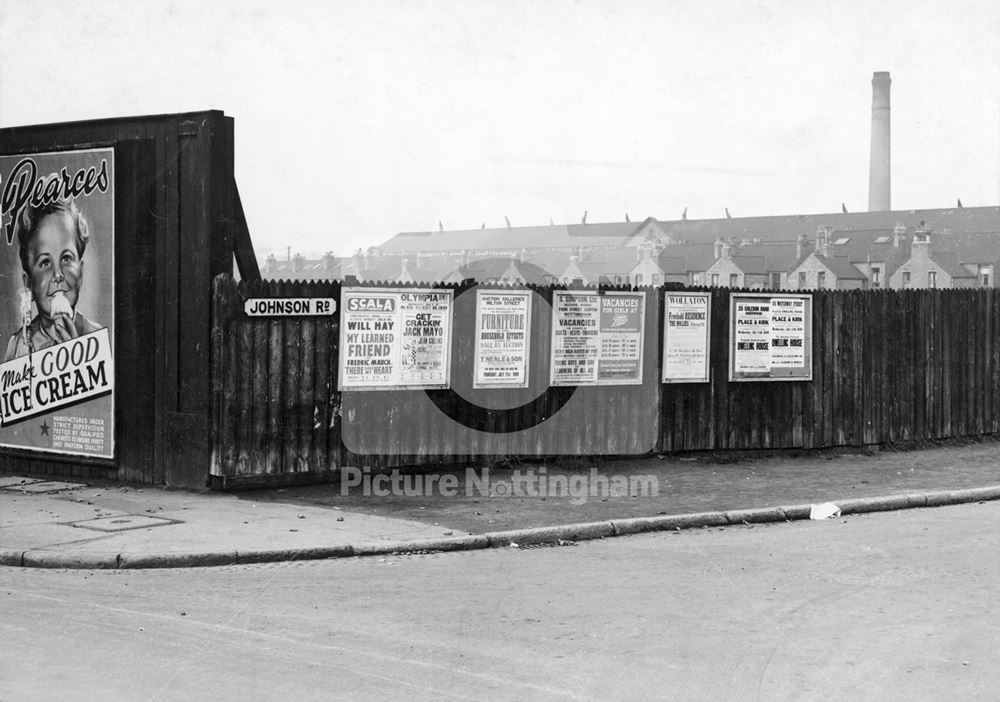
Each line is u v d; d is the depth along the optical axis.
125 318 13.34
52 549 9.87
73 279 13.75
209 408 12.69
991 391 19.09
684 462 15.73
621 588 8.92
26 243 14.16
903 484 14.54
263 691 6.21
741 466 15.78
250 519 11.34
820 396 17.02
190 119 12.72
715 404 16.12
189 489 12.85
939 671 6.77
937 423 18.36
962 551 10.56
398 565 9.84
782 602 8.47
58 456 13.97
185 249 12.80
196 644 7.18
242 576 9.34
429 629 7.61
